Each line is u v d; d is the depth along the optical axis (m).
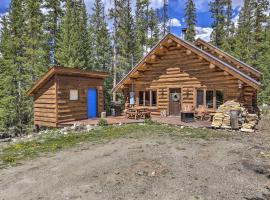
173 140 11.98
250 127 14.73
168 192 6.62
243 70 26.69
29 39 34.19
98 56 48.50
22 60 33.53
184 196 6.39
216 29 53.22
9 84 33.22
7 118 33.25
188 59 21.09
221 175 7.61
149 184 7.11
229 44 55.00
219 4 52.91
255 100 25.55
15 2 34.84
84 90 21.56
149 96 23.20
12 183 7.55
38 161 9.67
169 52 22.06
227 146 10.74
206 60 19.34
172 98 22.09
